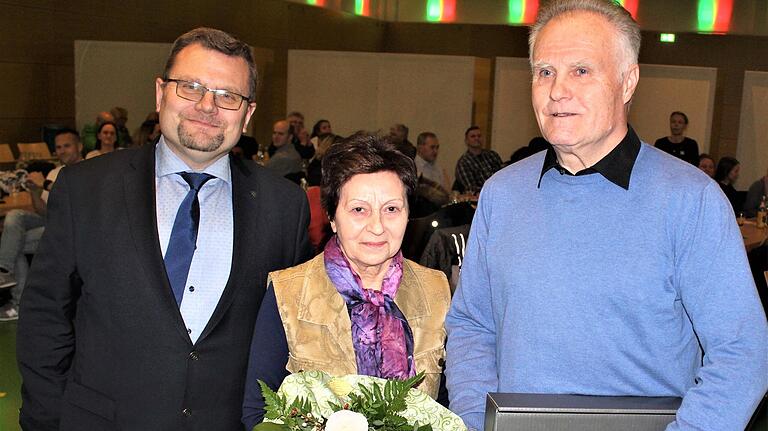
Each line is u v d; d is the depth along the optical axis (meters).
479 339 1.75
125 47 10.08
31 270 1.95
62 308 1.93
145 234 1.88
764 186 7.73
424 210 4.72
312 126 12.27
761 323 1.43
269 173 2.08
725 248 1.45
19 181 6.77
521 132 11.53
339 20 13.83
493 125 11.63
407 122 11.84
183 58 1.86
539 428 1.37
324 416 1.38
